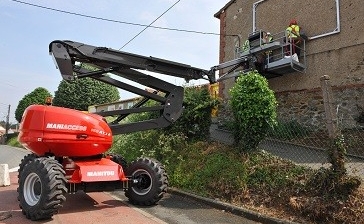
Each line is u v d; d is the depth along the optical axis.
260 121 7.84
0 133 59.97
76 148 6.56
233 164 7.74
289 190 6.44
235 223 5.93
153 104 9.90
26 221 5.66
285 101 14.23
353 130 11.69
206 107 9.75
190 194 7.68
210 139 9.84
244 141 8.04
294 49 13.58
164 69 7.91
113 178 6.50
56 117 6.43
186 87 10.10
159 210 6.69
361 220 5.14
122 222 5.72
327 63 13.04
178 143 9.67
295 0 14.58
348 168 7.19
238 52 16.03
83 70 7.11
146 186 7.09
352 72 12.27
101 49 7.08
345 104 12.29
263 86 7.89
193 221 5.99
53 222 5.62
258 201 6.68
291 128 12.77
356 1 12.44
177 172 8.70
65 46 6.64
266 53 13.64
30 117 6.55
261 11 16.09
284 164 7.21
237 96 8.09
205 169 8.16
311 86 13.41
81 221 5.72
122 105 19.62
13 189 8.67
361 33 12.17
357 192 5.59
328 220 5.47
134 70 7.69
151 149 10.19
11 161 16.92
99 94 25.39
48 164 5.77
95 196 7.84
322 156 8.63
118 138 12.21
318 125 12.88
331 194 5.77
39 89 39.66
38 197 5.84
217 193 7.39
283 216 5.97
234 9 17.73
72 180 6.18
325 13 13.36
